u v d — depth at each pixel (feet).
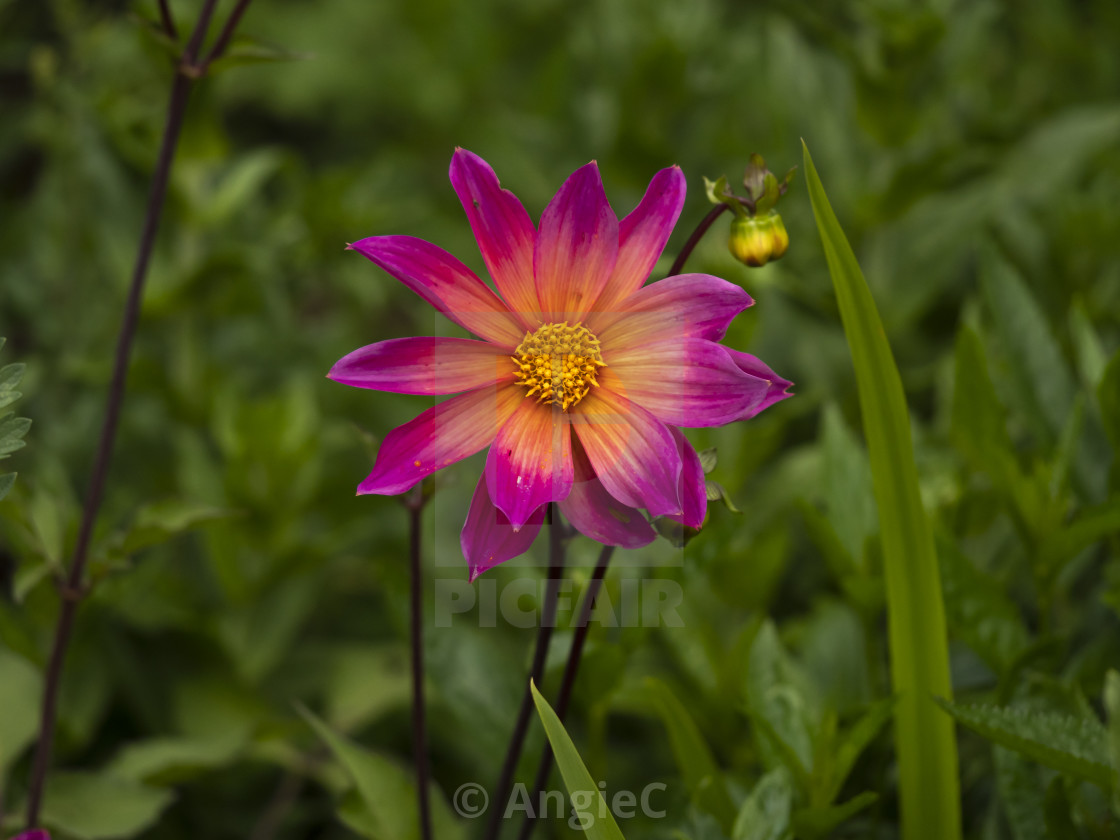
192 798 3.38
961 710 2.32
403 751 3.51
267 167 4.04
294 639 4.01
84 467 3.98
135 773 3.02
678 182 2.20
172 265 4.00
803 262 3.92
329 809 3.34
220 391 3.86
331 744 2.57
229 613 3.64
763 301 3.67
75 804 2.80
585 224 2.19
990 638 2.54
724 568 2.86
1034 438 2.85
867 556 2.64
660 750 2.96
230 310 3.92
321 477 3.85
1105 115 4.01
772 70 4.07
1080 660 2.59
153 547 3.69
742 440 2.91
